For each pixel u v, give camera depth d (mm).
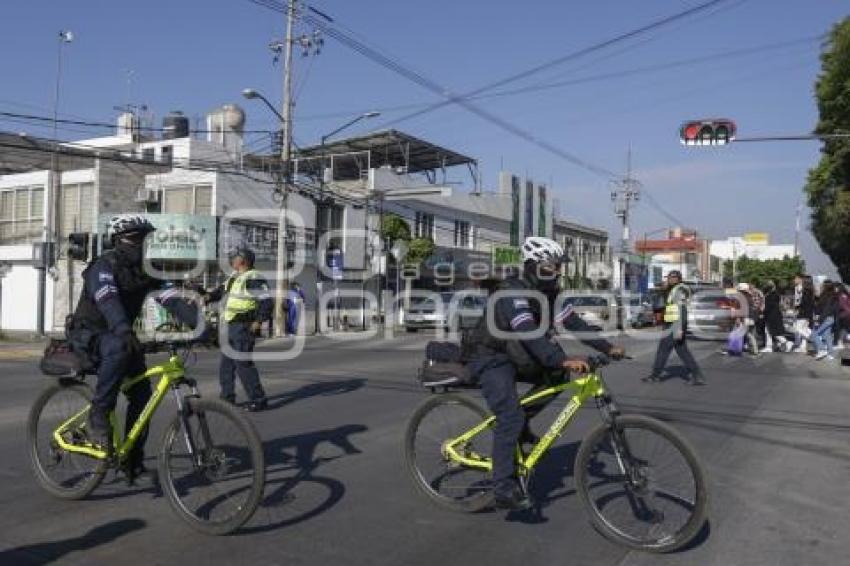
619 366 15234
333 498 5832
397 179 39625
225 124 37375
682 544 4770
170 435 5211
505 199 49656
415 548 4852
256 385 9469
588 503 5059
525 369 5176
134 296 5562
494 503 5445
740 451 7711
